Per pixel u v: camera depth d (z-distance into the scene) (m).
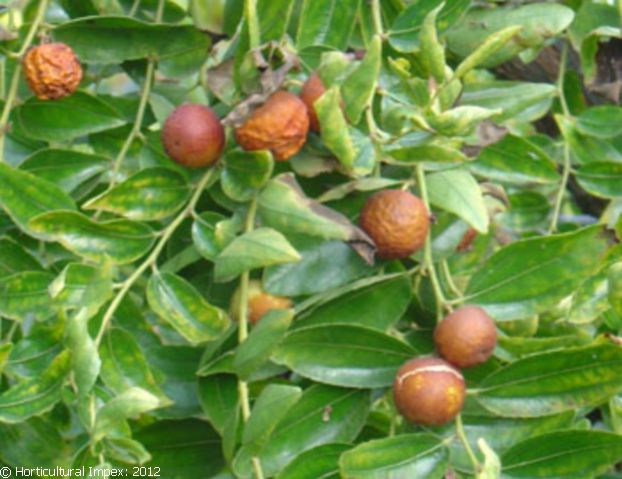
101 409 0.76
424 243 0.82
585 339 0.86
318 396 0.81
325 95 0.78
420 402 0.78
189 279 0.85
